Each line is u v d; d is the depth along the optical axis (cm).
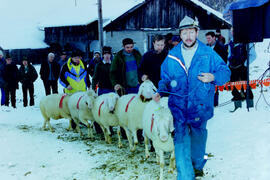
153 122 391
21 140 636
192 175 347
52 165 485
